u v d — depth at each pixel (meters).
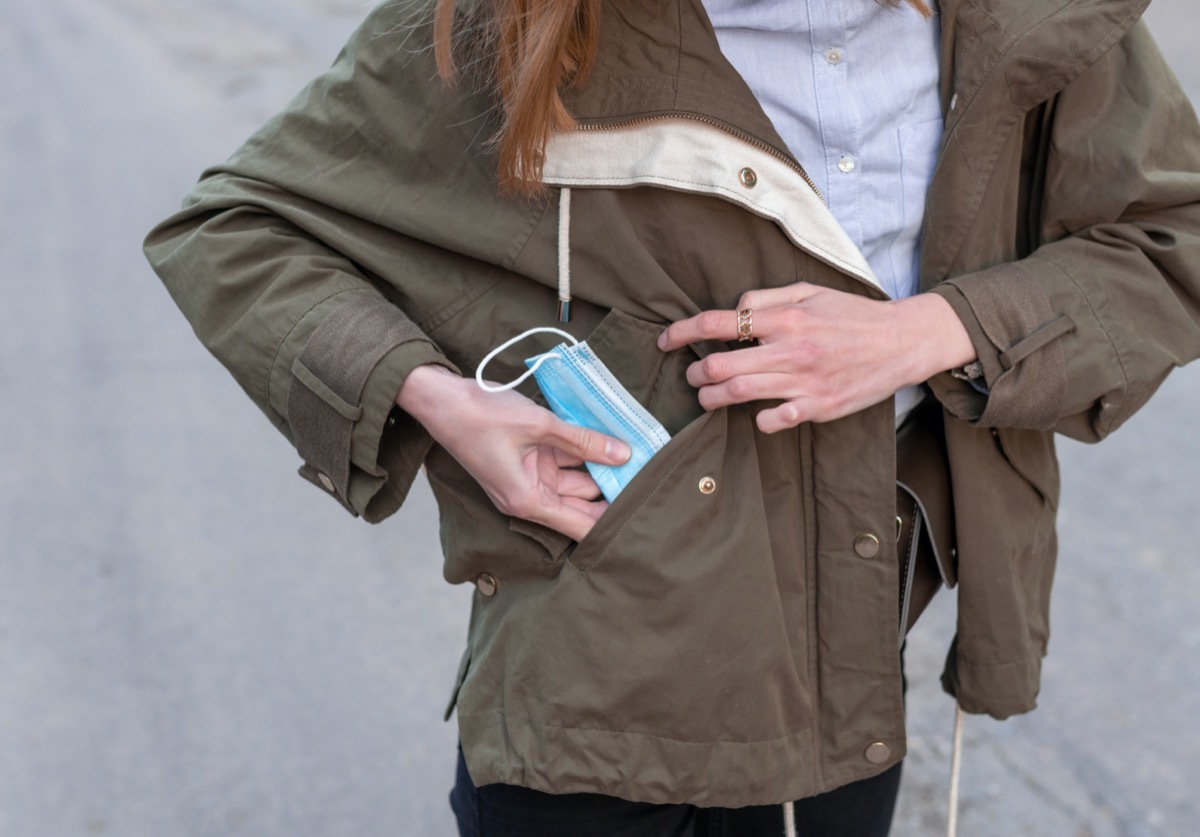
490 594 1.33
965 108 1.22
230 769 2.59
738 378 1.16
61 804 2.51
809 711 1.28
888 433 1.26
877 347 1.18
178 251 1.34
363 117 1.27
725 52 1.21
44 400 4.29
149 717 2.74
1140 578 3.03
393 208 1.26
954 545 1.37
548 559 1.25
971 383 1.26
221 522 3.49
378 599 3.13
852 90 1.22
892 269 1.29
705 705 1.21
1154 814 2.35
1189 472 3.48
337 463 1.27
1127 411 1.27
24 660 2.94
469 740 1.29
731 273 1.22
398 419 1.30
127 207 6.60
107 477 3.76
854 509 1.27
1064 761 2.49
